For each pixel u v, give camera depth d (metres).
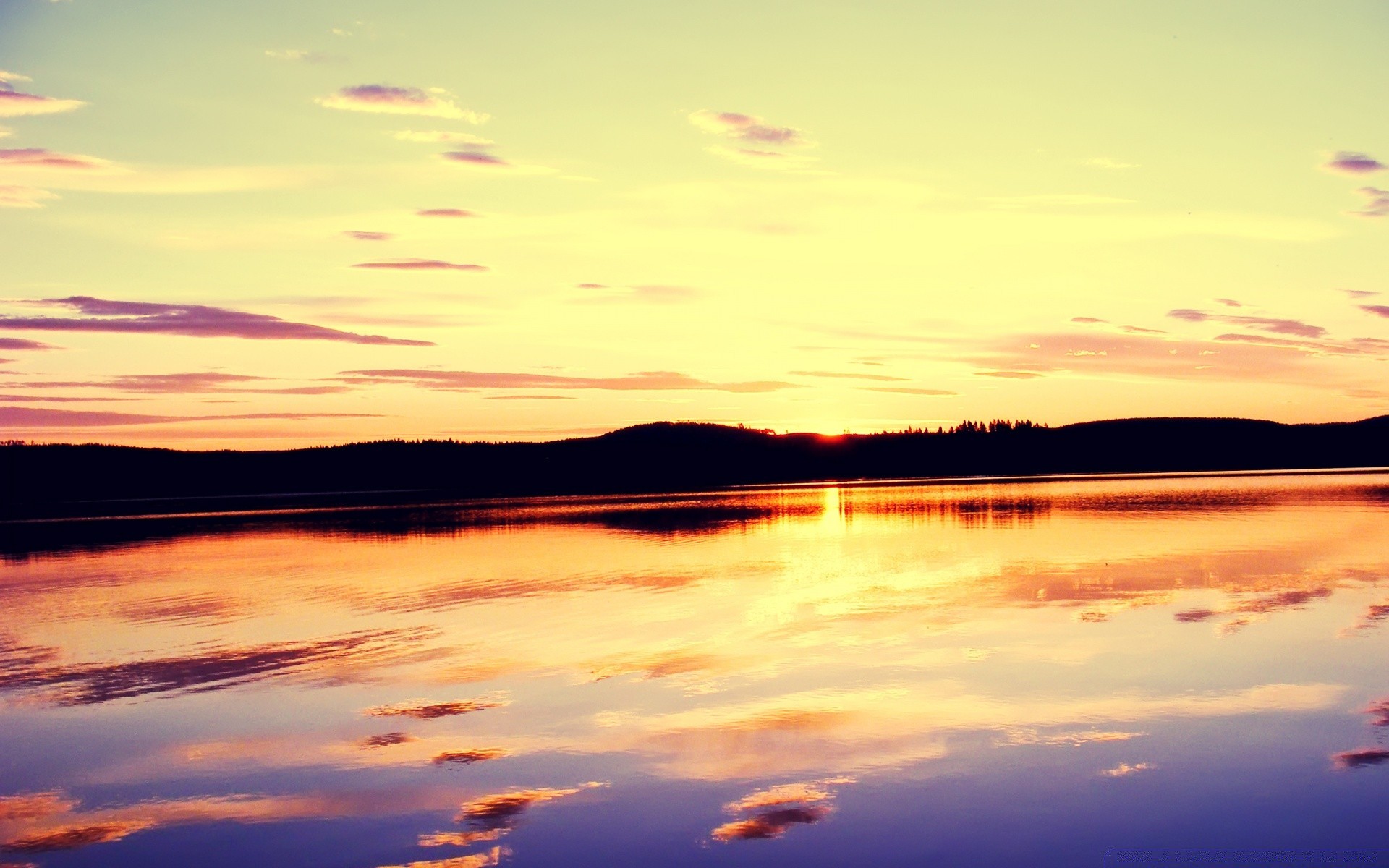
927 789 9.95
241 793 10.24
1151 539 29.34
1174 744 10.99
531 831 9.22
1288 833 8.89
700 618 18.33
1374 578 21.20
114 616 20.08
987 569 23.78
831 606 19.17
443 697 13.46
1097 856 8.55
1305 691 12.81
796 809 9.57
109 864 8.77
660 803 9.77
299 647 16.66
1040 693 12.95
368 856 8.84
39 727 12.55
